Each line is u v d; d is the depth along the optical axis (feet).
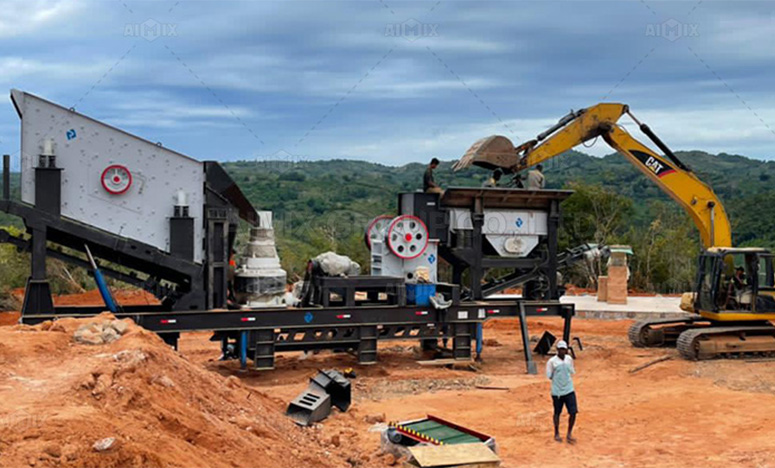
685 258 143.64
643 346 72.59
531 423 44.70
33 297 50.01
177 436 27.76
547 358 67.00
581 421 45.34
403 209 64.64
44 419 24.00
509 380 57.67
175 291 56.08
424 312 60.39
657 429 43.70
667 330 73.00
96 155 51.47
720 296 67.00
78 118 51.11
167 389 30.50
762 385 54.54
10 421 23.57
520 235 65.77
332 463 34.27
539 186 67.97
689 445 40.65
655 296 116.88
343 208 171.01
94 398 27.50
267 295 56.44
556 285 66.44
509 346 74.08
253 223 57.88
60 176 50.67
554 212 66.18
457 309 61.36
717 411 47.42
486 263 64.44
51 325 37.91
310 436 38.73
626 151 70.23
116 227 51.93
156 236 52.75
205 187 53.72
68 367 30.78
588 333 83.51
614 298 98.73
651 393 52.80
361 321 58.49
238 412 35.04
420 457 31.32
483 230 64.75
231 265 56.34
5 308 89.81
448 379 56.95
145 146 52.42
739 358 65.21
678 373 59.31
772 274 66.59
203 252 53.83
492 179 66.90
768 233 166.61
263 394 43.29
